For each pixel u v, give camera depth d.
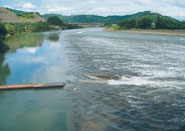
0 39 45.50
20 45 52.44
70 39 71.88
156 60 31.05
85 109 14.23
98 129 11.64
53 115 13.45
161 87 18.59
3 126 12.20
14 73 24.03
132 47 47.47
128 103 15.12
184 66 26.97
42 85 18.78
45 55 36.06
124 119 12.73
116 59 31.73
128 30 140.75
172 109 14.12
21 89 18.44
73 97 16.44
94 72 23.83
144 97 16.25
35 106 14.89
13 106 14.95
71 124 12.24
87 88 18.48
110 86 18.94
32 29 133.00
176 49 44.06
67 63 28.94
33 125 12.24
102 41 63.59
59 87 18.86
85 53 37.88
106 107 14.47
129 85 19.20
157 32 114.75
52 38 77.12
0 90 18.25
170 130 11.48
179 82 20.08
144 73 23.34
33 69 25.83
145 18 147.25
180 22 136.62
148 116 13.12
